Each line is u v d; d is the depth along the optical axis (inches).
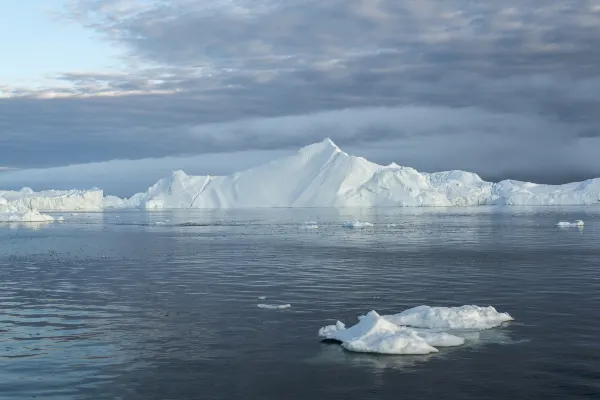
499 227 3535.9
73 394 623.5
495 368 690.2
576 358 724.7
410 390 625.0
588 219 4549.7
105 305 1090.1
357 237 2797.7
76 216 6491.1
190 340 828.0
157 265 1717.5
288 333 861.8
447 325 877.8
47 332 880.9
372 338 781.9
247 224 4222.4
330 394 617.0
